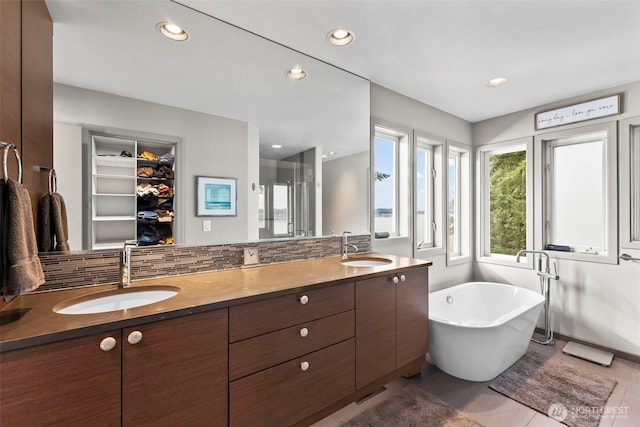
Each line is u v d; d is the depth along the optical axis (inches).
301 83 82.4
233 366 48.6
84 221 55.6
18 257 36.1
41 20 50.0
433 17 63.4
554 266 112.3
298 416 56.9
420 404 72.7
